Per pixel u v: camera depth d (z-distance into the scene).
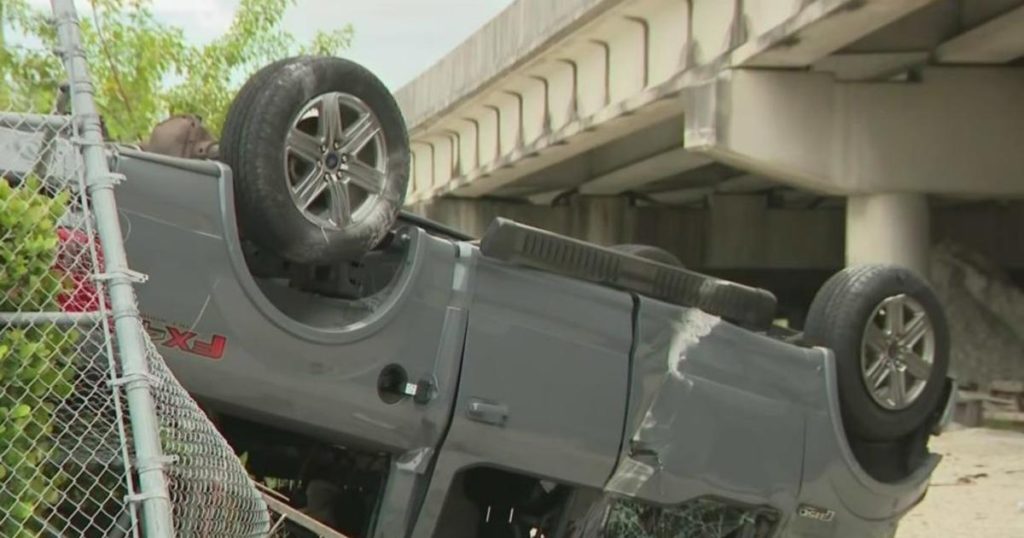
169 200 5.20
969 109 22.91
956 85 22.88
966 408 22.86
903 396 7.80
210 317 5.29
